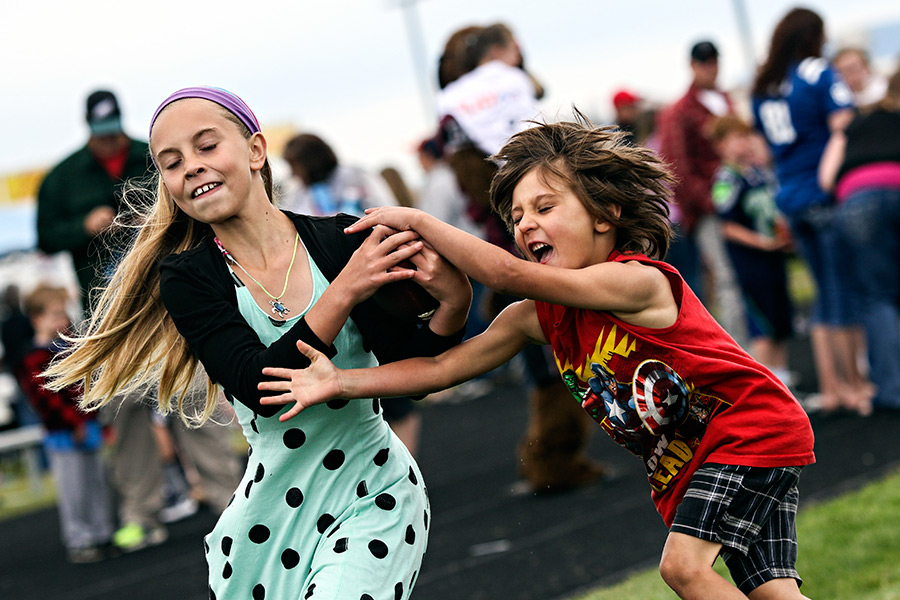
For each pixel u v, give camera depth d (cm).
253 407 466
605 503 1031
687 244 1341
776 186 1293
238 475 1232
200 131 469
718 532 478
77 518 1224
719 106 1341
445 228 469
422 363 490
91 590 1046
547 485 1104
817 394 1394
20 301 2200
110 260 1104
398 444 513
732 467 482
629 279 475
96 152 1158
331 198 1154
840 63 1374
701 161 1316
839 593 680
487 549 939
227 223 484
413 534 494
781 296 1327
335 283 463
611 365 495
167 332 524
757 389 488
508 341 513
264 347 474
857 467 1020
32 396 1220
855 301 1265
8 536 1541
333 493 485
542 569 855
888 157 1230
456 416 1888
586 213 487
